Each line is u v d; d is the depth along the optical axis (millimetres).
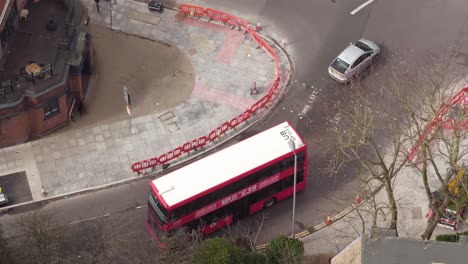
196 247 57938
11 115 66938
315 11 81125
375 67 76688
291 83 75812
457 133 61344
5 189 67500
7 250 55625
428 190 58625
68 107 71375
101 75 75562
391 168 58969
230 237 64562
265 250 61969
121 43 78188
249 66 77188
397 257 48812
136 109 73438
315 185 68938
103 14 80062
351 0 81438
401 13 81000
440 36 79500
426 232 59406
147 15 80438
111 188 68250
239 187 63375
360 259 49250
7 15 65562
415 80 75250
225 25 80125
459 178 61312
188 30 79625
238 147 64188
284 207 67688
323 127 72625
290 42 79000
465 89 71250
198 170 62594
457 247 48906
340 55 75188
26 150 69812
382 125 72375
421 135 60188
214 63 77250
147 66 76750
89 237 64812
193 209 62000
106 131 71688
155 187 61500
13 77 67250
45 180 68312
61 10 72688
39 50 69312
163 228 61938
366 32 79625
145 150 70750
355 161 70250
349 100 74250
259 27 79562
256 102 74438
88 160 69750
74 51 70125
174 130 72188
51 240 57906
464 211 65750
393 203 57656
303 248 60719
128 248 62688
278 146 64250
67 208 66812
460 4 81438
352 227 66375
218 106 74125
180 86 75375
